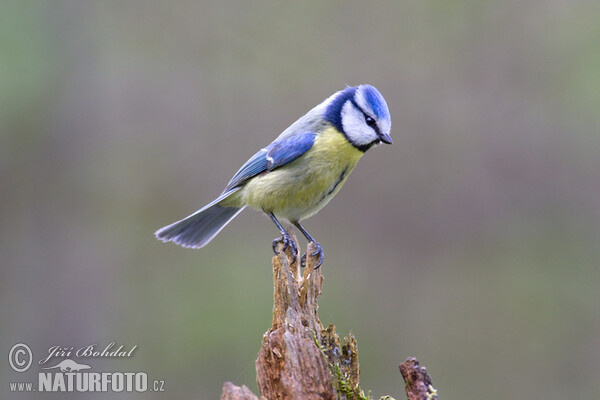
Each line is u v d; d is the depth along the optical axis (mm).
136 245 13852
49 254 13609
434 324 12914
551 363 12672
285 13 15078
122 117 14352
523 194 13641
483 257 13344
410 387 5930
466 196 13641
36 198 13711
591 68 14266
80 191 13898
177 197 14023
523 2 14867
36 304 13391
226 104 14461
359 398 6113
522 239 13469
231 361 13047
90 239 13758
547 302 13094
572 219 13492
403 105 14125
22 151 13734
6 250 13492
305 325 6500
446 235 13461
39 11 13922
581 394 12484
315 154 8242
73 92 14125
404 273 13289
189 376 12945
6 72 13578
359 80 14477
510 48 14609
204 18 14938
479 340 12875
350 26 14961
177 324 13336
